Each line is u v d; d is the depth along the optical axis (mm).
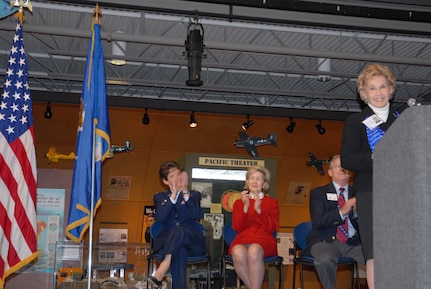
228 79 13961
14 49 5902
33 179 5641
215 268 8008
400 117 1820
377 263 1972
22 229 5477
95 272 5559
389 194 1891
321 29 10562
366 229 3033
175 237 5832
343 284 10422
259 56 12344
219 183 8445
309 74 11789
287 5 7973
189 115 14820
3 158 5527
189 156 8406
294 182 16281
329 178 16406
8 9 6043
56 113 14234
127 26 10648
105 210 15266
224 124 15227
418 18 8312
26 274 7391
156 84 12250
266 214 5910
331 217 5477
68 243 5570
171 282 5797
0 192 5445
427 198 1714
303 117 14109
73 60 12484
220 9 8727
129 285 5578
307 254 5773
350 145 3146
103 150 5281
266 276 8016
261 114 13867
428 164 1726
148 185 15461
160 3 8477
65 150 14766
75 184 5125
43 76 12273
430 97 3594
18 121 5695
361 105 13102
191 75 8516
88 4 8250
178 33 11070
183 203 6176
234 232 6441
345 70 13289
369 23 9172
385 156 1925
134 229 15414
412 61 10367
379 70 3219
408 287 1752
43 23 10055
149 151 15195
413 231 1730
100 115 5352
